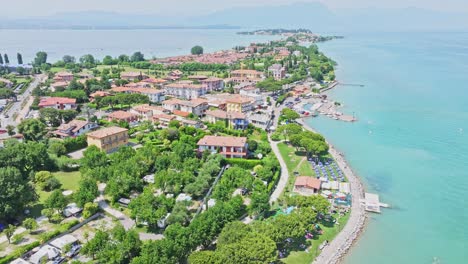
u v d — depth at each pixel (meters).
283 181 128.88
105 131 155.38
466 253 94.75
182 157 138.25
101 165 127.19
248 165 138.38
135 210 98.00
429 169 144.12
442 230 104.44
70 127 169.12
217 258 75.31
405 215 111.56
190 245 83.25
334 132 190.62
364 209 113.25
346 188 123.31
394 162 151.00
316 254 90.31
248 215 105.88
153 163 133.75
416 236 101.25
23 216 102.56
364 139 179.62
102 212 106.19
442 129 193.12
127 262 80.31
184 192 117.19
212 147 147.00
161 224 98.00
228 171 126.06
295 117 199.88
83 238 92.69
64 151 145.88
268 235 86.81
